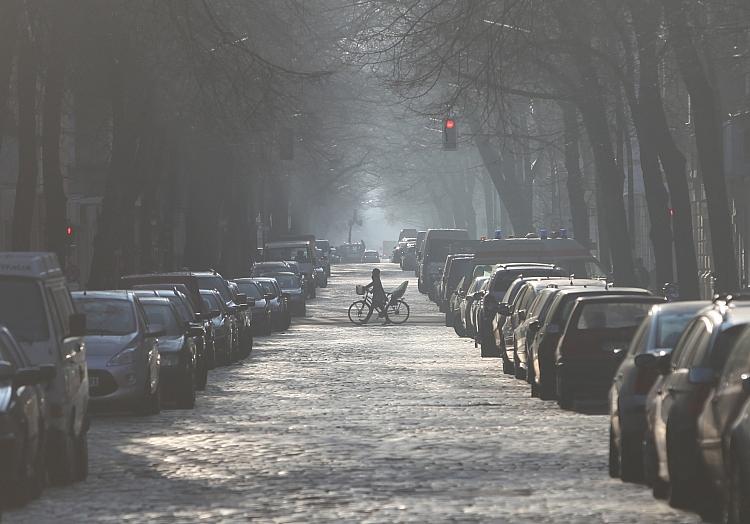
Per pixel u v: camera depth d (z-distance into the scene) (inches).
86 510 1482.5
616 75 4404.5
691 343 1497.3
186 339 2930.6
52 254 2048.5
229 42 3779.5
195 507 1488.7
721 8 3661.4
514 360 3535.9
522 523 1342.3
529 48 4119.1
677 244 4178.2
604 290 2896.2
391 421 2512.3
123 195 5211.6
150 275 4318.4
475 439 2188.7
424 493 1583.4
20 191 4175.7
